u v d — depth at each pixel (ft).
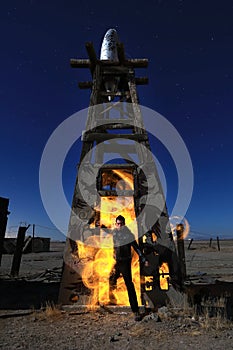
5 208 20.84
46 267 41.60
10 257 67.26
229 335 11.23
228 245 138.51
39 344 10.28
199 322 12.88
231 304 16.55
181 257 25.16
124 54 24.16
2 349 9.77
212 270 38.11
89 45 23.03
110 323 12.96
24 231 31.99
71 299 15.65
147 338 10.93
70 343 10.39
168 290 15.62
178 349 9.78
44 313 14.52
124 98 24.40
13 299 18.30
